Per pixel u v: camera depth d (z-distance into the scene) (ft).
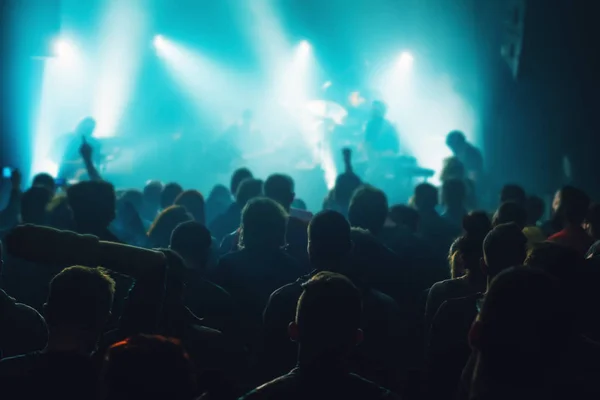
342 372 7.48
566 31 41.78
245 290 13.11
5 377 7.26
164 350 5.60
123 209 19.56
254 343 13.09
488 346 6.12
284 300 11.23
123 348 5.62
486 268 10.34
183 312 9.55
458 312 10.21
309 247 11.50
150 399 5.43
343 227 11.35
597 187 42.09
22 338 10.57
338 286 7.57
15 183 21.76
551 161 43.96
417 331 13.57
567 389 7.38
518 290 6.13
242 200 19.86
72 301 7.96
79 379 7.31
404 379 11.29
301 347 7.57
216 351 9.70
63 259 6.24
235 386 9.80
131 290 6.85
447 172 30.81
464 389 8.18
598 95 42.14
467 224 12.89
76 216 13.73
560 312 6.13
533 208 21.71
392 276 13.60
